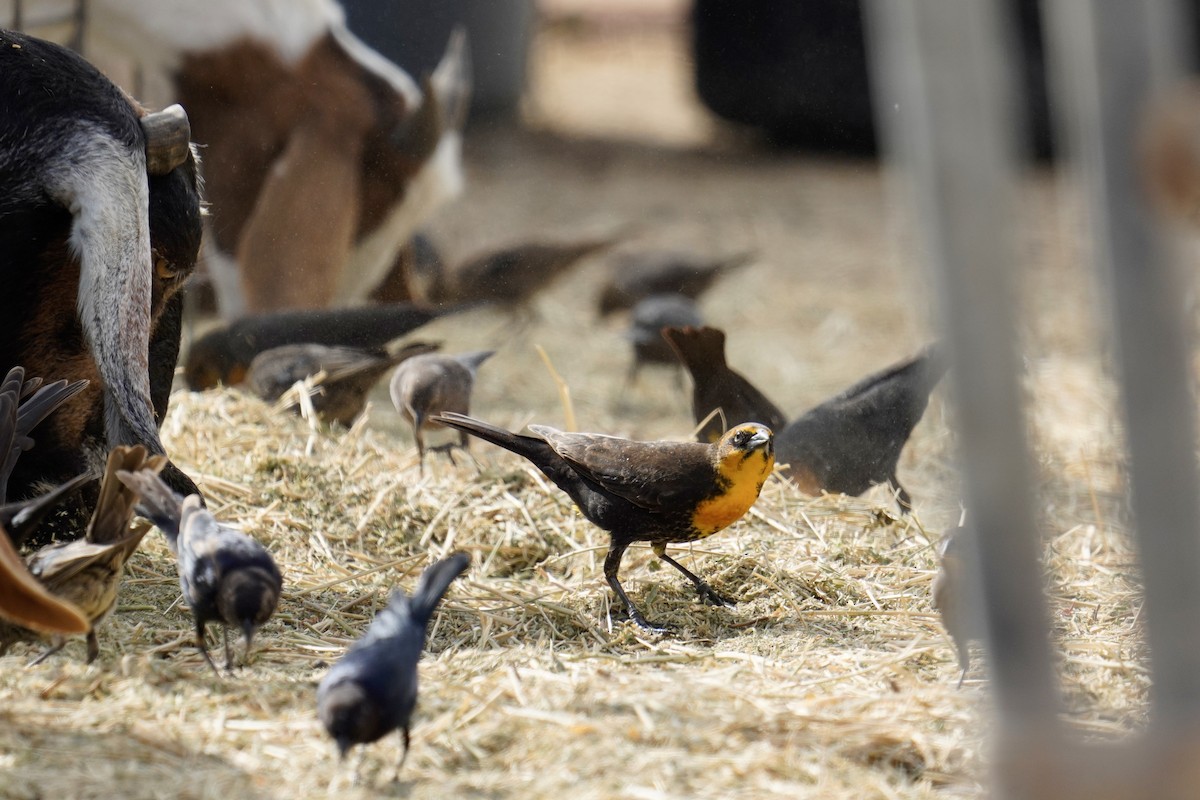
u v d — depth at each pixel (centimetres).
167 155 932
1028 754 450
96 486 944
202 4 1480
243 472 1134
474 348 1927
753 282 2370
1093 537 1085
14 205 862
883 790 646
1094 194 432
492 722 709
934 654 846
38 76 885
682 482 870
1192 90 413
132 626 851
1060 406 1526
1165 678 445
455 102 1677
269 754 672
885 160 3158
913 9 418
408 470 1199
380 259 1627
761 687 782
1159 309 429
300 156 1504
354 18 1780
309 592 944
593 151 3316
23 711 703
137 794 621
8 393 824
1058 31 454
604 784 643
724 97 3450
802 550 1039
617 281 2008
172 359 1055
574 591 966
